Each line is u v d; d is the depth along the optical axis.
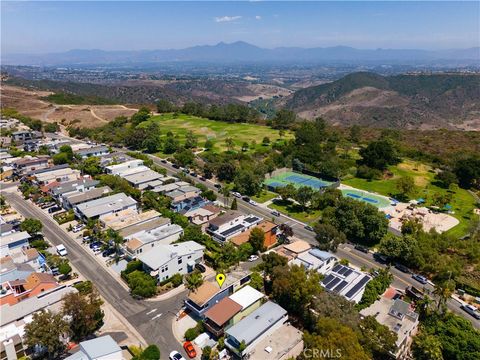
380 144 161.75
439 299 70.62
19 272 74.31
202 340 60.94
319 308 61.88
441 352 59.66
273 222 103.44
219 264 83.00
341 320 58.44
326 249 89.81
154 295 74.81
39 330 55.06
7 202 122.19
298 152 167.25
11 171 146.50
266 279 76.62
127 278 78.06
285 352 56.72
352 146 198.25
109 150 178.12
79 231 102.06
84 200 113.94
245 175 132.50
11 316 60.97
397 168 162.12
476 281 81.44
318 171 155.88
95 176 141.50
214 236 95.56
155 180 135.38
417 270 86.50
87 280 79.50
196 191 122.75
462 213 118.81
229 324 62.69
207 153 170.62
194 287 70.19
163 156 179.12
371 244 98.88
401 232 103.12
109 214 105.75
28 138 195.50
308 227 107.12
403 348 60.44
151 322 67.06
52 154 168.88
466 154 164.88
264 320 61.38
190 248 84.12
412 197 132.25
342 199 106.31
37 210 116.38
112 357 52.75
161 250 82.00
